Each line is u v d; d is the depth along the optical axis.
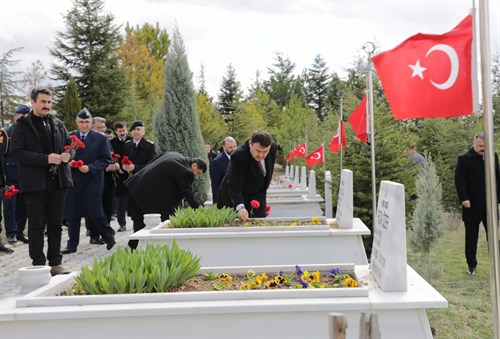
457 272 9.06
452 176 15.22
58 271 7.03
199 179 13.27
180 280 3.87
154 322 3.23
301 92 71.12
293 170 23.88
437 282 8.30
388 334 3.23
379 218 3.85
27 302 3.32
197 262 4.01
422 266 8.66
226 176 7.94
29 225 6.92
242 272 4.33
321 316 3.24
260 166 7.29
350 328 3.22
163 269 3.66
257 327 3.23
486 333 5.54
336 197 13.79
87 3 41.91
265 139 6.77
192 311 3.20
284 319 3.24
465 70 3.87
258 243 5.79
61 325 3.24
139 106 42.09
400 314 3.25
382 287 3.47
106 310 3.20
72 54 41.88
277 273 4.32
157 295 3.34
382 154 12.27
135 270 3.59
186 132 13.12
